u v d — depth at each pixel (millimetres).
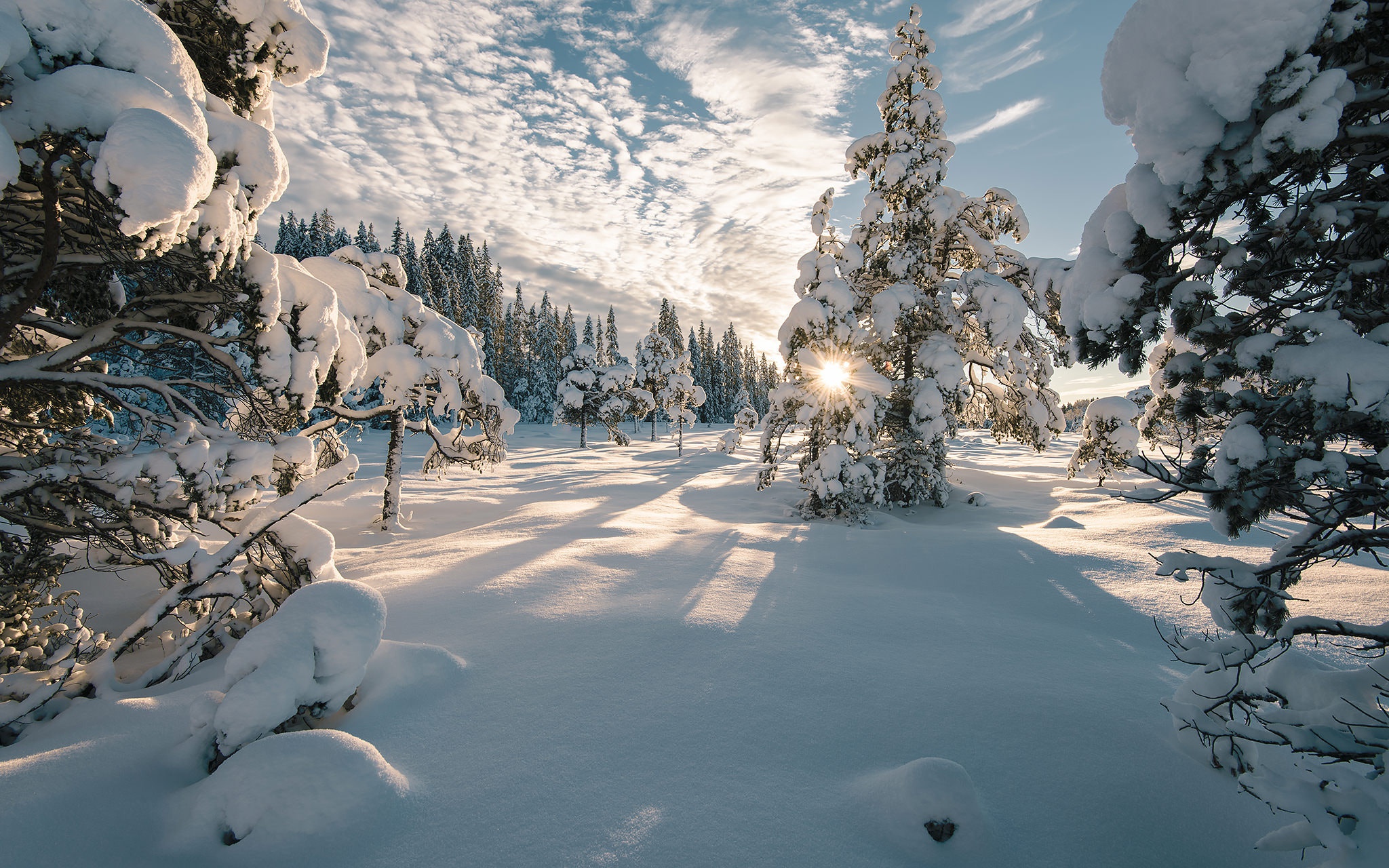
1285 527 10117
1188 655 2977
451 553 9266
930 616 6469
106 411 6078
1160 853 2992
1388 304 2508
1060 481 18328
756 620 6086
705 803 3281
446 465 15812
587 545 9656
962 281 13562
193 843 2914
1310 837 2359
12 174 2949
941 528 12625
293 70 5227
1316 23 2074
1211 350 2883
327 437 11898
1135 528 10492
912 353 14859
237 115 4734
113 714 3871
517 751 3756
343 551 10266
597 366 50031
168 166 3174
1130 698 4438
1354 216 2428
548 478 24203
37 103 3072
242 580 5605
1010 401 15375
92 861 2732
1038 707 4305
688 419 47938
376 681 4445
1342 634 2658
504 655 5113
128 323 4848
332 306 5812
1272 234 2572
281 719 3594
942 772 3176
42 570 4527
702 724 4078
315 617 4039
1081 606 6926
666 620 5891
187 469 4758
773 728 4055
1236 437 2568
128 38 3398
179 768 3465
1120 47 2646
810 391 13828
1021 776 3541
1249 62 2166
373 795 3141
